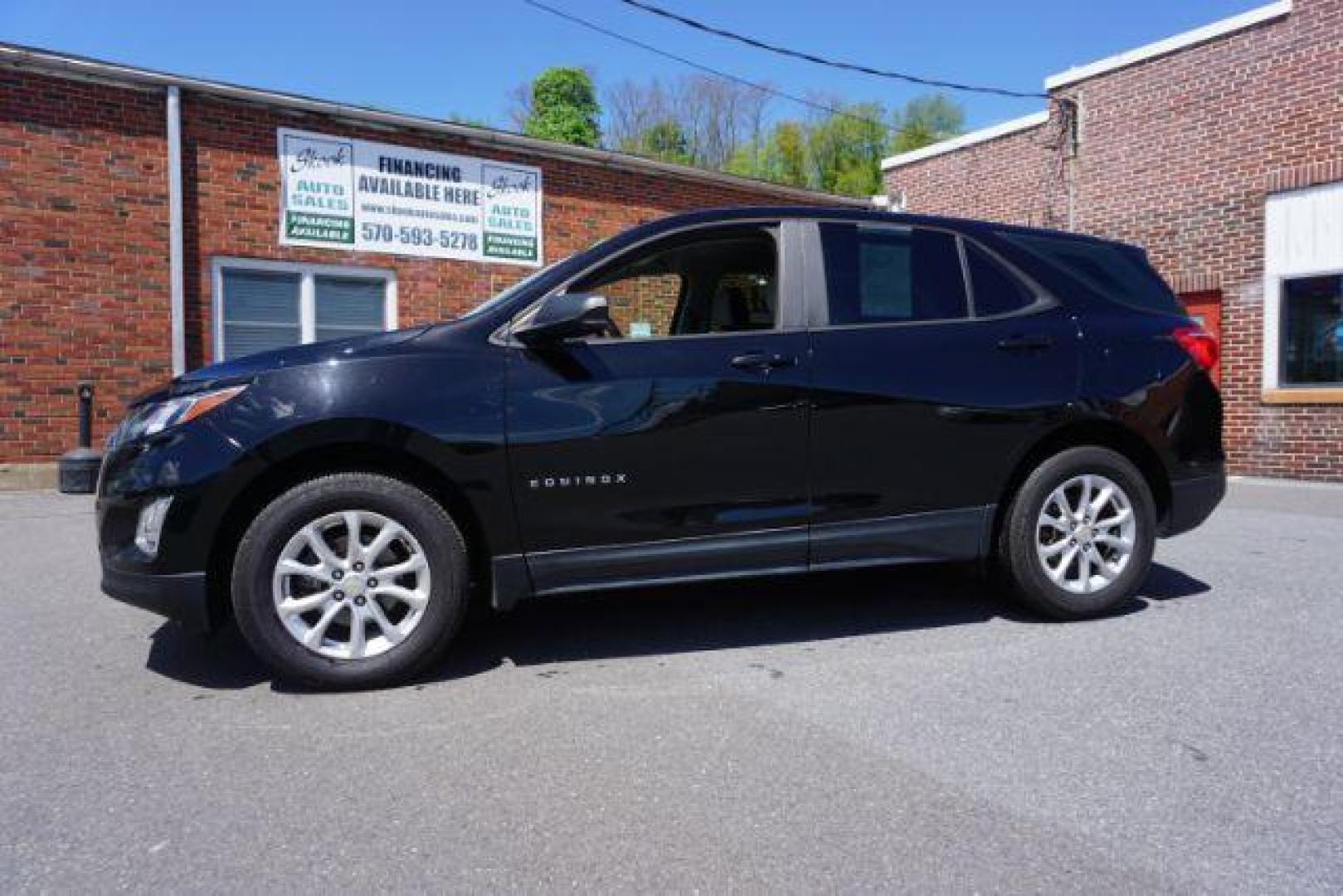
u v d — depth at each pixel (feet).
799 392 12.56
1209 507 14.69
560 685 11.41
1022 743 9.54
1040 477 13.60
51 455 29.55
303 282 33.58
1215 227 37.01
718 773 8.87
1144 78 39.40
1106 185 40.98
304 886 7.01
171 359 31.19
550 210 38.55
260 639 10.94
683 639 13.33
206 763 9.20
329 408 11.06
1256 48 35.50
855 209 13.83
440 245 36.06
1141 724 9.99
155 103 30.58
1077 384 13.75
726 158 143.13
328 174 33.71
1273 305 35.27
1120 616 14.26
